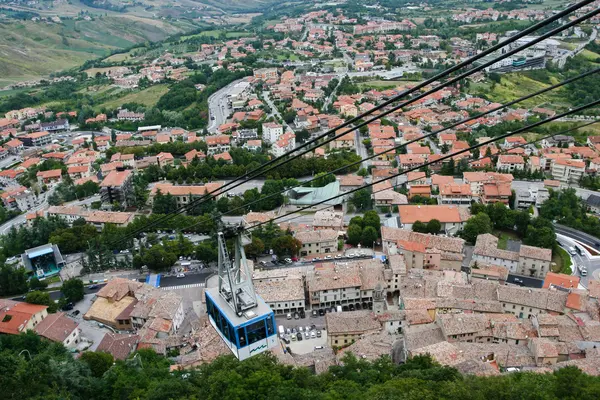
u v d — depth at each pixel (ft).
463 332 446.60
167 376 388.98
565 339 432.66
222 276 220.43
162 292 577.43
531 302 496.64
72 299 591.78
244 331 205.57
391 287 573.33
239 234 218.59
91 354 412.16
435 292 531.09
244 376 347.36
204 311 564.30
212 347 461.37
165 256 649.20
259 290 560.20
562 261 637.71
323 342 500.74
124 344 477.36
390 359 417.69
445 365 377.71
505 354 411.75
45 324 496.64
